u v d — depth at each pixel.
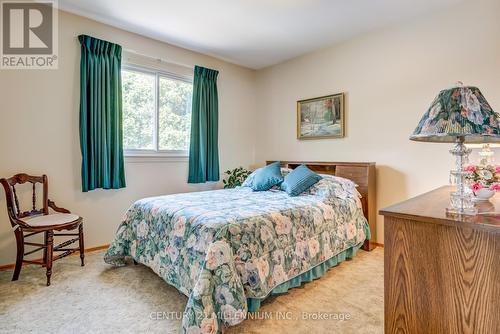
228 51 3.79
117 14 2.82
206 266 1.55
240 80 4.41
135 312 1.79
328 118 3.61
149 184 3.42
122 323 1.67
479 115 1.03
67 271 2.40
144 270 2.44
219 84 4.13
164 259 2.02
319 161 3.74
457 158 1.19
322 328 1.63
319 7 2.67
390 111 3.08
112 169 3.03
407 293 1.10
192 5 2.63
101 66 2.92
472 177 1.45
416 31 2.87
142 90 3.38
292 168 3.81
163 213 2.16
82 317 1.73
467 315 0.97
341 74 3.50
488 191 1.38
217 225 1.72
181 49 3.68
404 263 1.10
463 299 0.97
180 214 2.02
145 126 3.42
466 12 2.57
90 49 2.86
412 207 1.23
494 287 0.91
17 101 2.54
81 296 1.98
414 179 2.91
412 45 2.90
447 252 1.00
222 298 1.52
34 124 2.62
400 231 1.12
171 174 3.62
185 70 3.74
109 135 2.98
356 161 3.37
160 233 2.12
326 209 2.43
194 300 1.48
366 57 3.26
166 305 1.87
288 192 2.87
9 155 2.50
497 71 2.42
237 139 4.40
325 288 2.12
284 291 1.92
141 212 2.41
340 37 3.34
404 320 1.10
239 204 2.32
